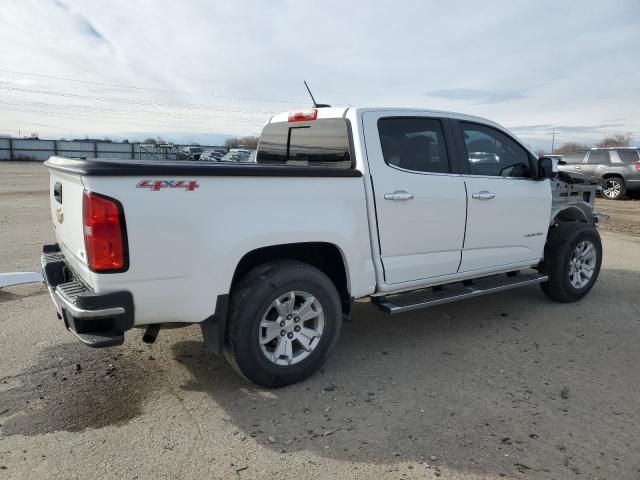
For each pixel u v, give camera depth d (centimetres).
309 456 291
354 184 389
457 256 463
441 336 482
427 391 371
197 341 458
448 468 281
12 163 4816
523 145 524
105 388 368
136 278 306
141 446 298
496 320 528
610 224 1253
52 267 384
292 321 369
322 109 438
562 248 558
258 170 338
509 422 329
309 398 358
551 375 399
